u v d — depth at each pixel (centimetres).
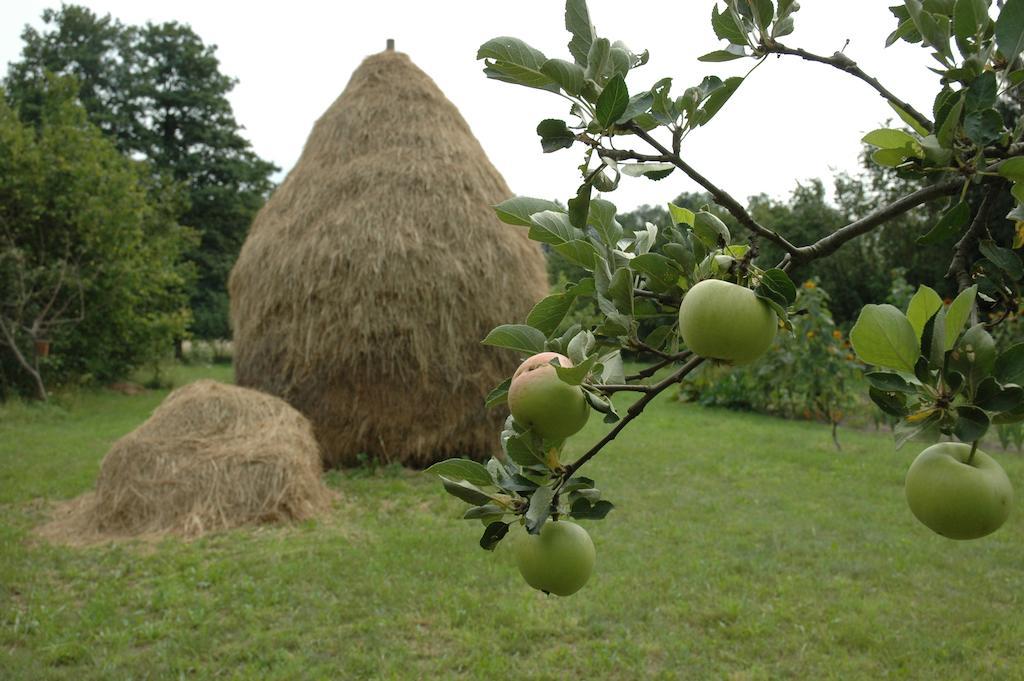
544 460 116
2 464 796
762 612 414
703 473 769
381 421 748
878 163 121
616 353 122
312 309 739
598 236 127
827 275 1518
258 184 3362
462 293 754
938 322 96
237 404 659
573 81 103
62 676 341
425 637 383
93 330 1459
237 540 535
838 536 557
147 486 570
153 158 3148
